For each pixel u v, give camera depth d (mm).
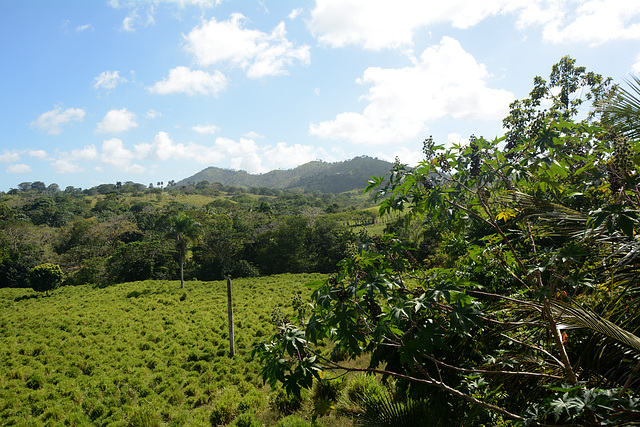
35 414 13727
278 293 37000
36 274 39969
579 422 3217
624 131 3520
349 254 3520
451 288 2850
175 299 34875
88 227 64875
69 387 15602
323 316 3250
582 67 12891
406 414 5195
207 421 11969
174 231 39312
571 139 3545
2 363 18656
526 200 3510
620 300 3342
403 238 4270
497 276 5141
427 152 4039
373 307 3488
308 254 53438
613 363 3363
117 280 46031
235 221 68312
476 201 4031
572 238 3492
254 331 23516
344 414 8086
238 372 17516
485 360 3883
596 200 3939
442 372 4332
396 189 3857
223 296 36062
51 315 28375
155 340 22656
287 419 9297
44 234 64062
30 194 148500
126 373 17344
